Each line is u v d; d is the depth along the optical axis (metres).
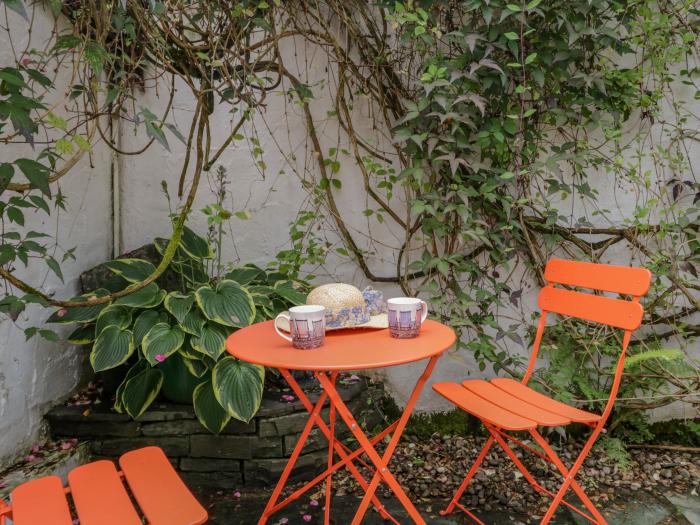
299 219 2.98
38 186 1.62
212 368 2.39
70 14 2.28
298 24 2.91
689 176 2.93
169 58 2.37
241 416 2.26
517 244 2.92
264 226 3.09
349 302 1.72
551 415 1.88
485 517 2.23
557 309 2.19
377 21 2.87
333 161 3.01
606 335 2.82
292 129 3.03
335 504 2.32
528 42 2.54
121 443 2.43
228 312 2.37
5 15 2.02
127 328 2.42
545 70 2.65
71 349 2.63
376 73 2.88
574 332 2.88
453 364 3.10
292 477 2.48
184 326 2.31
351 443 2.72
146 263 2.65
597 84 2.56
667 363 2.74
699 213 2.91
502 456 2.75
